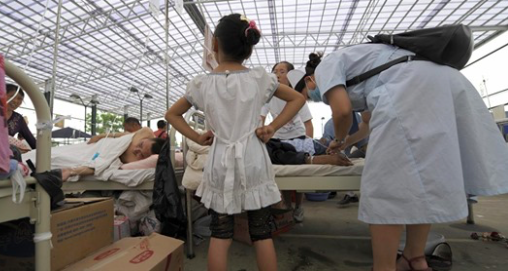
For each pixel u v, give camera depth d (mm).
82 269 890
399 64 923
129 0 5684
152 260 911
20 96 1565
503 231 1744
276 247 1548
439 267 1183
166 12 2471
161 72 9742
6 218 641
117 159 1749
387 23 6910
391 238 847
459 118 888
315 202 2871
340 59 993
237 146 800
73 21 5938
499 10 6168
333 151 1369
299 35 7871
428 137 810
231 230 894
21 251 952
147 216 1538
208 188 856
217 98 849
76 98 9398
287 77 1898
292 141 1739
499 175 870
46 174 730
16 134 2135
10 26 5656
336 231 1848
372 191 853
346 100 925
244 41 888
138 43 7320
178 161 1848
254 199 803
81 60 7914
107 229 1155
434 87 852
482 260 1315
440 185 792
